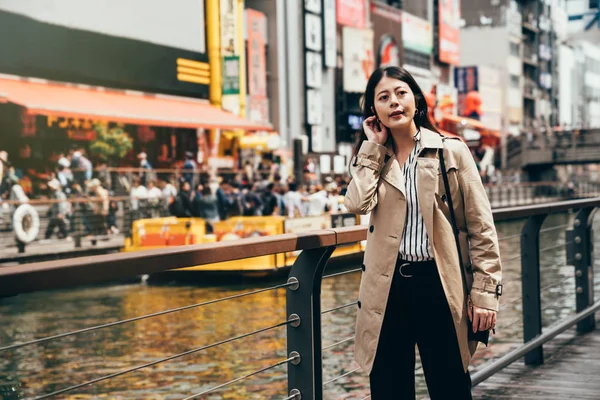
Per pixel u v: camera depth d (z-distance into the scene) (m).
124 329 11.52
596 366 6.05
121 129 25.61
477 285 3.25
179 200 22.03
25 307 14.16
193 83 30.72
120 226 21.58
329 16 40.03
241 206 23.61
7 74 23.64
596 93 103.69
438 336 3.32
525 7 80.44
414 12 55.16
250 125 28.75
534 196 50.44
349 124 42.78
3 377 8.94
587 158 60.06
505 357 5.48
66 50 25.33
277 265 17.55
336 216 20.17
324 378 8.45
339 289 15.52
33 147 23.75
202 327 11.59
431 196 3.23
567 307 12.24
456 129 56.66
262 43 35.22
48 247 18.67
